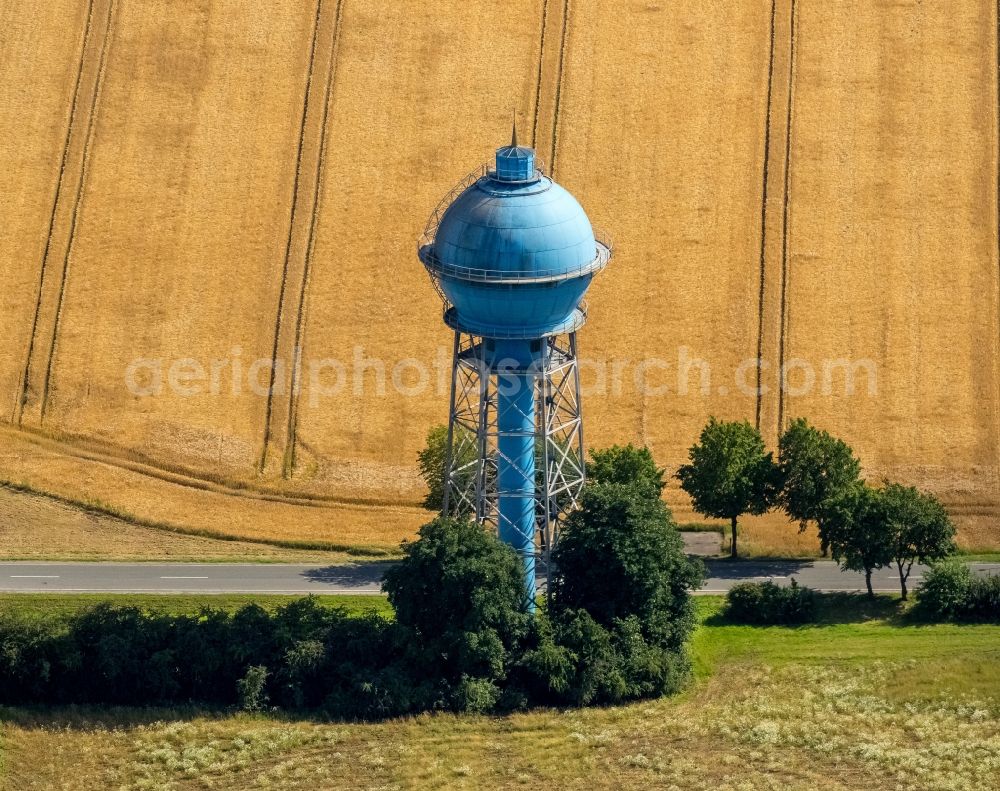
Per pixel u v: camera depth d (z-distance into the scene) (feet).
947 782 611.47
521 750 642.22
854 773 620.90
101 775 629.51
